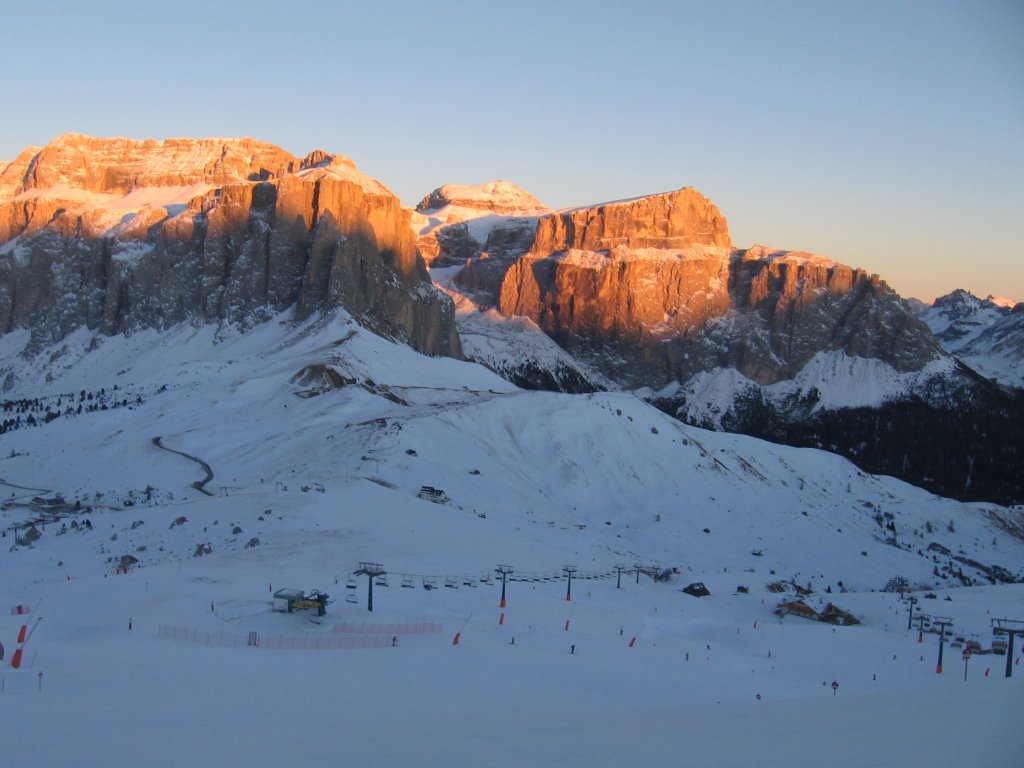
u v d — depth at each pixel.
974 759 31.55
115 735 38.22
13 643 62.91
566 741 37.75
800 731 38.84
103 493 171.00
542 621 91.19
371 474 176.00
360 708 50.72
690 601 114.31
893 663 89.69
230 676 57.75
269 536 116.25
